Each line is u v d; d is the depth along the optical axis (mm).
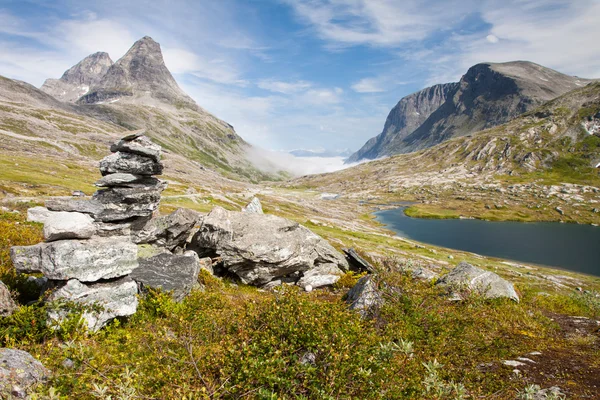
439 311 13898
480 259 86938
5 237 19328
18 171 82312
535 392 9219
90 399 7504
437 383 7992
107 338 11977
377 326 12570
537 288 59281
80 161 161625
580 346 14492
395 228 146625
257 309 11102
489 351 12883
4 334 10336
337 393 7402
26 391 7340
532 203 199375
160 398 6992
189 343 9375
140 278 16641
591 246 113375
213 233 26531
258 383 7438
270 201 163875
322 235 81875
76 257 12578
